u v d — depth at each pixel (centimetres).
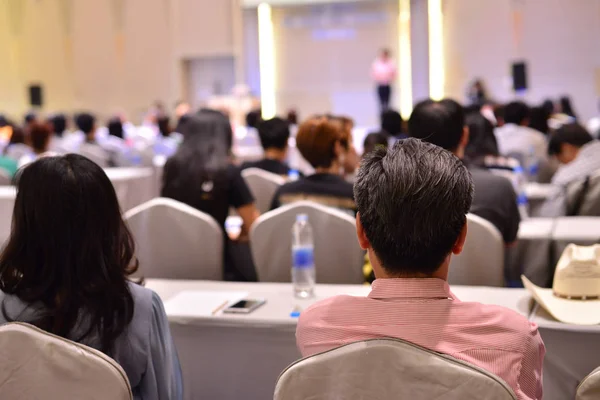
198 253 302
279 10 1491
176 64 1548
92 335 151
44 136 620
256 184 450
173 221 302
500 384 111
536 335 129
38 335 136
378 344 117
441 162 127
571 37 1343
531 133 595
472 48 1403
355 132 1226
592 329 192
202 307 222
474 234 267
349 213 305
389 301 129
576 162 395
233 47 1518
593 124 1005
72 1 1588
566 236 328
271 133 461
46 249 151
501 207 284
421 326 126
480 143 417
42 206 150
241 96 1191
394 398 116
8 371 136
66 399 136
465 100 1411
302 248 238
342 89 1484
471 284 270
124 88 1581
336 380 119
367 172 131
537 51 1363
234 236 354
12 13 1599
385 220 126
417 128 274
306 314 137
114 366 135
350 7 1462
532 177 584
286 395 121
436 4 1416
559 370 197
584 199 386
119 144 820
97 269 152
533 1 1359
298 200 307
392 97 1458
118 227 157
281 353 208
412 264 128
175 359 170
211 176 333
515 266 339
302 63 1495
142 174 651
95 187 153
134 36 1566
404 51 1446
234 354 211
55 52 1603
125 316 153
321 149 308
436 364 114
